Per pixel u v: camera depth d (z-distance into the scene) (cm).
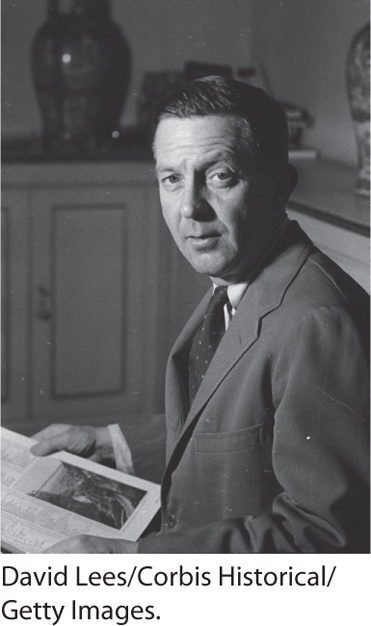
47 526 92
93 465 102
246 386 85
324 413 79
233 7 219
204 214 85
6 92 227
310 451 78
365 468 79
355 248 148
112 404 233
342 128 192
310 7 200
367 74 166
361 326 82
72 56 217
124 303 227
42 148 220
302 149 198
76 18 218
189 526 91
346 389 79
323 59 195
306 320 81
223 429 87
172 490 92
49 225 220
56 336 228
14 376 227
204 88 84
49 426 112
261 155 85
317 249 90
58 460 103
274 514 80
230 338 87
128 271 225
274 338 83
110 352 229
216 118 83
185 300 225
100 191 219
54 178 216
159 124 85
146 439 110
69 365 231
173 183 86
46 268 221
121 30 221
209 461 88
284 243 89
